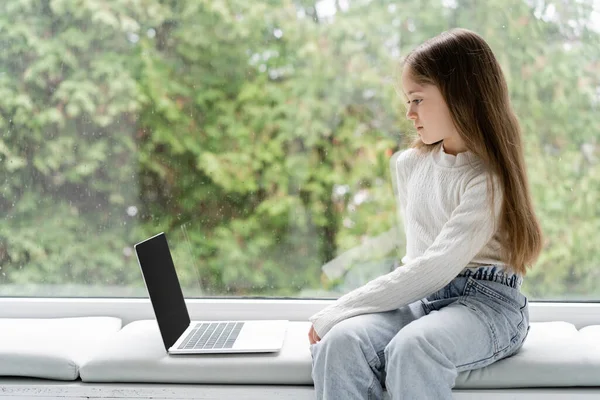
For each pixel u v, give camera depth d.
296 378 1.53
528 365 1.48
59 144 2.04
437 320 1.43
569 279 1.99
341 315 1.50
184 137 2.01
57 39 2.01
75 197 2.04
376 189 1.98
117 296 2.07
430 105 1.56
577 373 1.47
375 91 1.95
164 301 1.69
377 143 1.97
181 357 1.57
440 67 1.54
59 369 1.58
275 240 2.02
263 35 1.96
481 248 1.49
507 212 1.51
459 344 1.40
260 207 2.01
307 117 1.98
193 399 1.54
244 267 2.03
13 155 2.04
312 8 1.95
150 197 2.03
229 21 1.97
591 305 1.96
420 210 1.63
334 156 1.98
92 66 2.01
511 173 1.52
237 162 2.00
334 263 2.01
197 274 2.04
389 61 1.95
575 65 1.94
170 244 2.03
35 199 2.05
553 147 1.96
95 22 1.99
